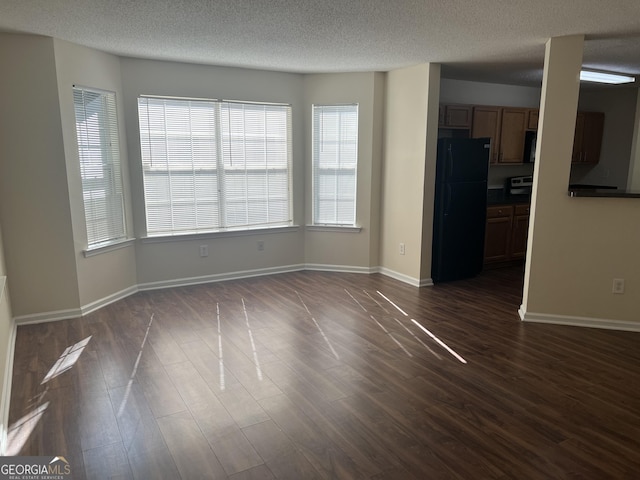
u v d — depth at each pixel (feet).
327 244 18.53
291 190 18.10
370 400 8.77
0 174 11.79
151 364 10.25
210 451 7.22
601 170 22.07
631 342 11.59
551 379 9.63
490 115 18.71
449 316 13.47
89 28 11.04
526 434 7.70
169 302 14.60
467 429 7.83
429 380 9.56
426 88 15.35
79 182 13.04
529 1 9.05
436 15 9.95
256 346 11.27
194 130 15.88
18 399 8.73
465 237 17.19
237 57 14.39
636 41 12.38
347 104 17.30
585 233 12.28
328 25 10.77
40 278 12.61
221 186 16.67
